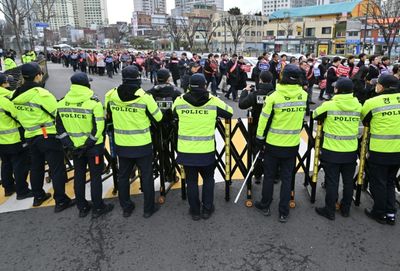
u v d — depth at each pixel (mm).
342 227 3719
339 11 60062
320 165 4195
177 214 4055
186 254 3273
